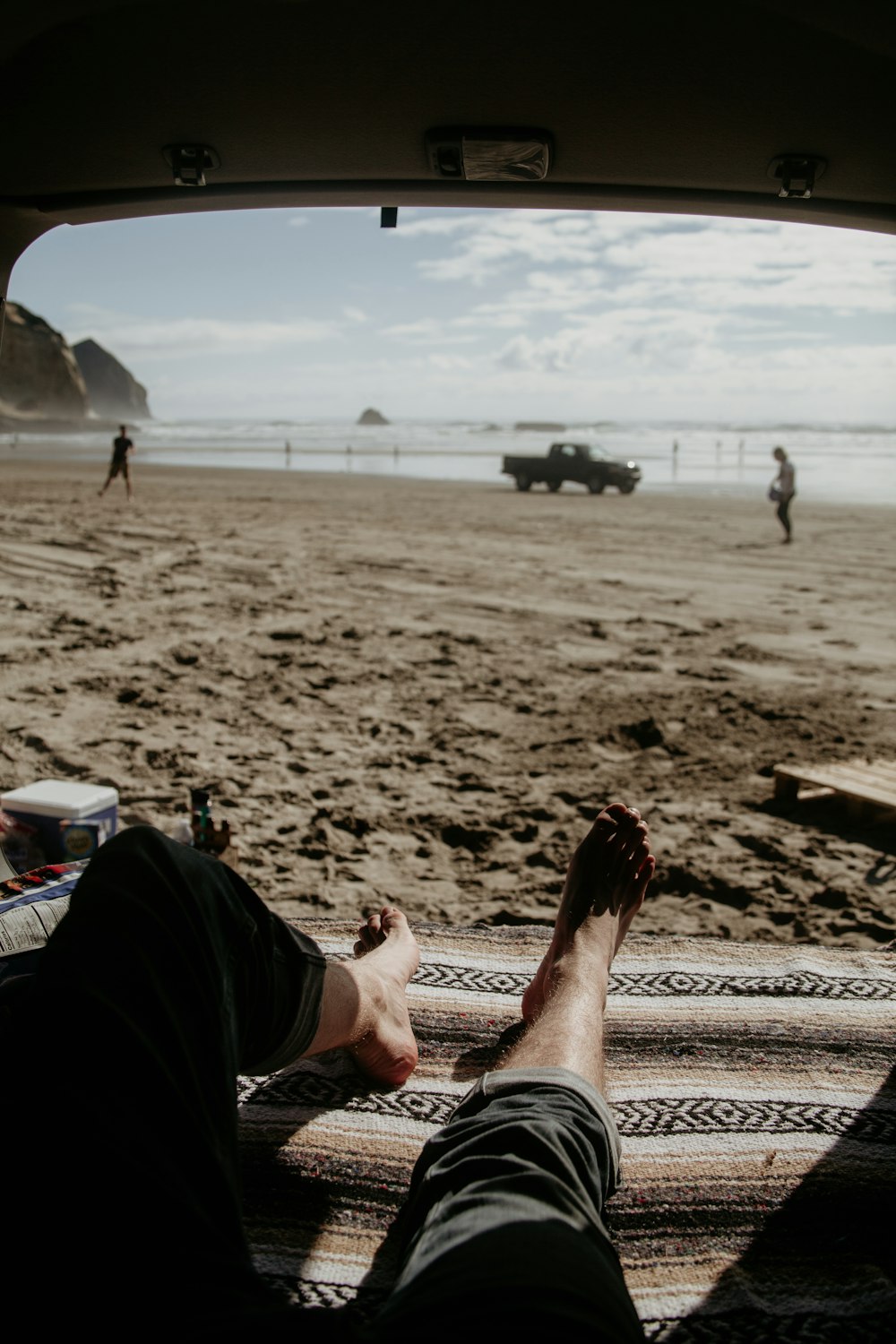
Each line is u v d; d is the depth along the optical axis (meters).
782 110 1.93
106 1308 0.86
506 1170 1.29
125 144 2.08
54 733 6.11
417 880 4.35
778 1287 1.67
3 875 2.24
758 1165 1.97
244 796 5.21
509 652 8.57
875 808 5.03
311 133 2.07
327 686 7.38
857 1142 2.05
